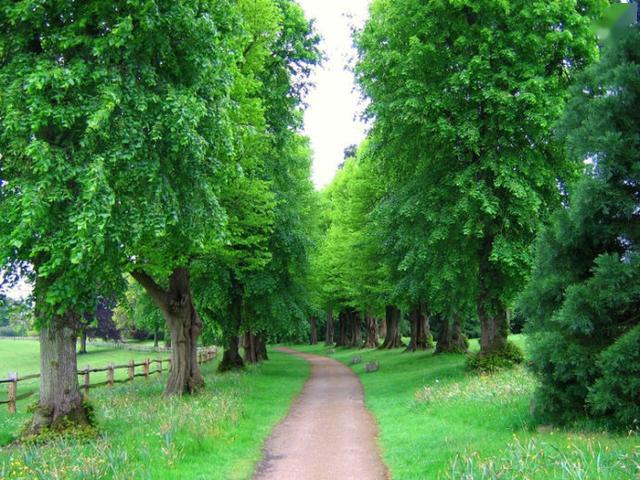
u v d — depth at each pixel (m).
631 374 7.60
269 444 11.12
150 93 9.83
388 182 24.95
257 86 17.30
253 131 14.51
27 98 8.86
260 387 20.78
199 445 9.70
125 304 12.92
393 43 19.36
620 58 8.62
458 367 21.14
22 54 9.42
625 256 8.60
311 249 27.36
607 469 6.02
